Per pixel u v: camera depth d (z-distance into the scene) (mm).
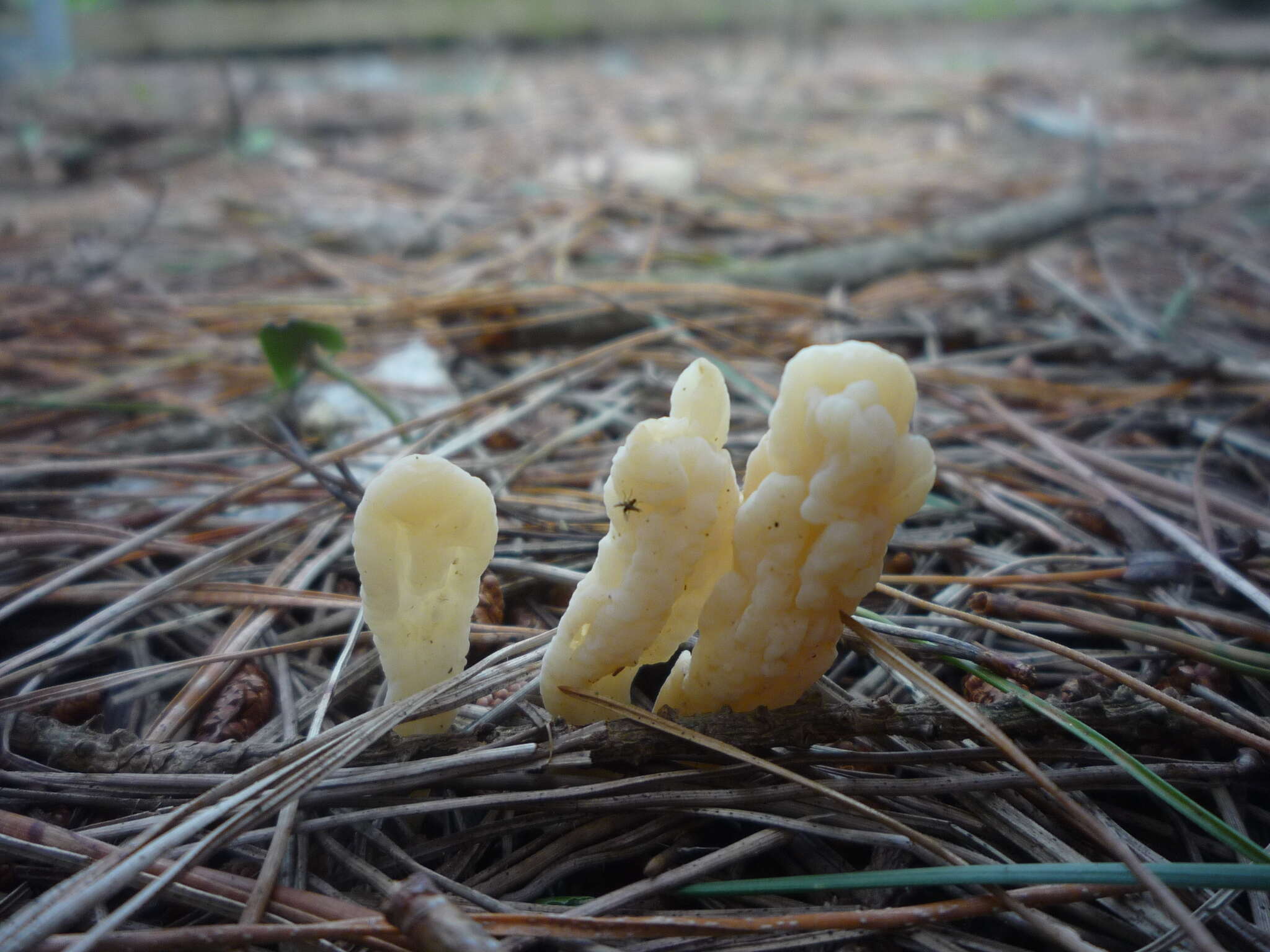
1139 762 112
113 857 97
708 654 113
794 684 115
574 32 1017
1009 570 167
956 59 927
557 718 117
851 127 625
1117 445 219
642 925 95
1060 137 581
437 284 321
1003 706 122
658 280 307
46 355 260
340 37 916
